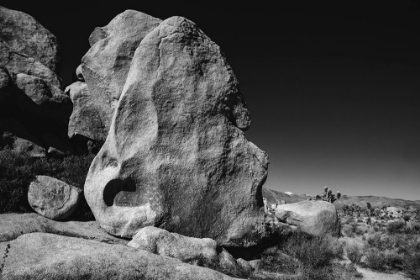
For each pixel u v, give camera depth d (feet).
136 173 34.19
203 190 34.60
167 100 35.60
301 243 39.45
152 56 36.52
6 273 18.53
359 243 45.01
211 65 38.65
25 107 50.29
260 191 37.86
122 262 20.90
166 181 33.88
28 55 57.93
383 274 35.40
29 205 35.40
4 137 46.34
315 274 31.60
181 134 35.37
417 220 74.64
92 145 54.03
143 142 34.68
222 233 34.47
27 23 59.57
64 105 53.01
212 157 35.70
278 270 33.04
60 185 35.70
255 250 36.81
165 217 32.91
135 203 34.19
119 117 35.22
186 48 37.58
